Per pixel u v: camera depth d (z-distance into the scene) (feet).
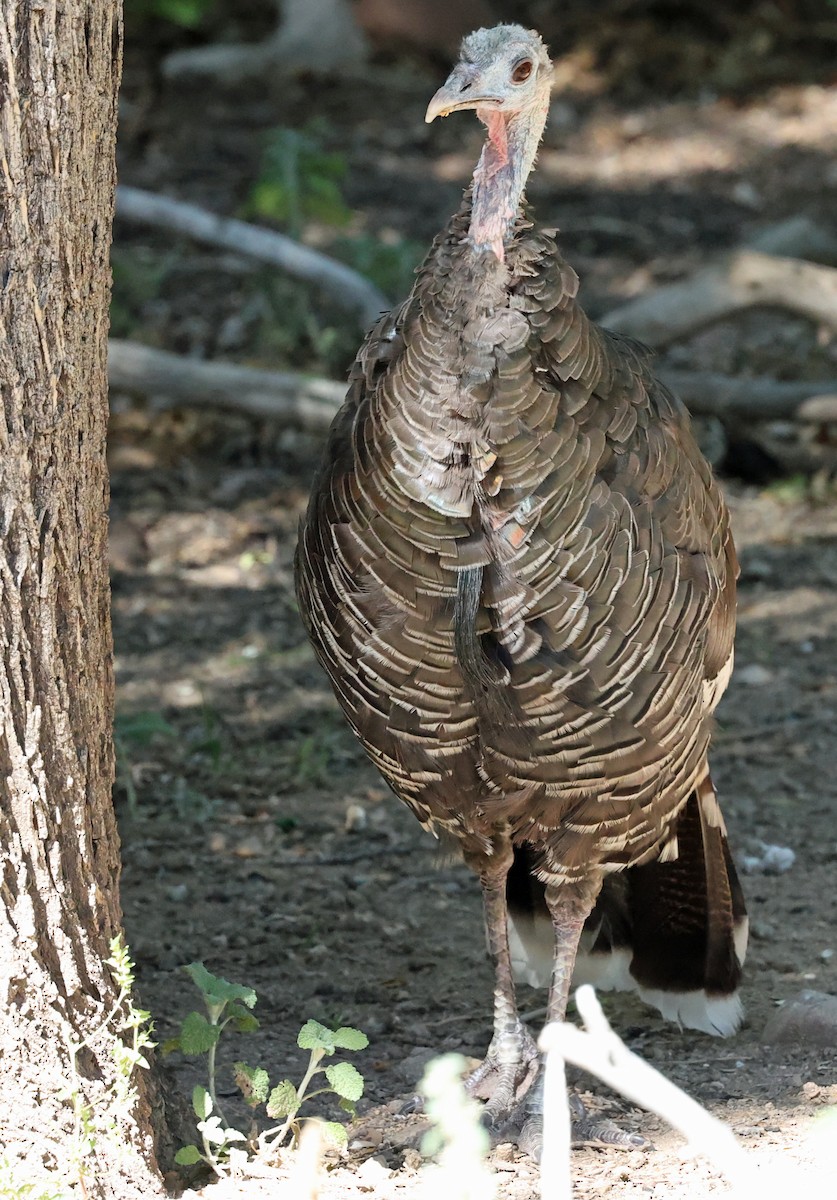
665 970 28.22
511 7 99.35
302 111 88.69
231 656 44.24
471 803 24.23
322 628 23.94
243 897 32.89
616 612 22.38
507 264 21.79
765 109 89.97
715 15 97.91
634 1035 27.94
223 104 89.04
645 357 25.88
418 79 93.20
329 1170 22.08
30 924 19.83
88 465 20.27
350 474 22.67
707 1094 24.79
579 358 21.99
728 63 94.38
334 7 93.45
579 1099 24.59
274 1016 28.19
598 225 74.84
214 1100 22.31
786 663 43.52
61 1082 19.85
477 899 33.17
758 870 33.53
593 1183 21.61
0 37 18.34
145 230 72.02
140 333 62.28
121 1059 19.92
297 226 61.05
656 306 54.70
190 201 75.92
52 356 19.39
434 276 22.07
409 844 35.42
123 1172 20.04
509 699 22.48
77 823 20.40
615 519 22.29
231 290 67.31
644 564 22.58
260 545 50.57
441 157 83.97
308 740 38.55
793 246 66.08
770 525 51.67
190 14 88.89
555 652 22.26
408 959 30.53
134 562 49.37
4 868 19.66
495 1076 25.31
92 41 19.38
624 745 23.08
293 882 33.58
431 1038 27.45
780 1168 20.98
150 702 41.73
